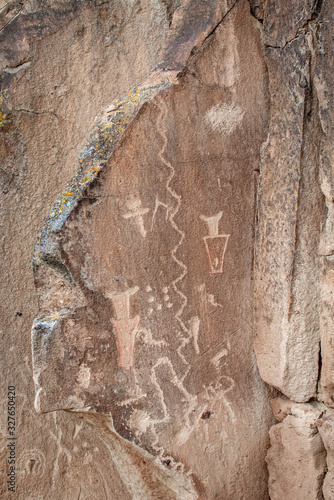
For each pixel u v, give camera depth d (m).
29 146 2.49
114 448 2.16
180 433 2.08
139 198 1.91
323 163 1.90
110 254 1.89
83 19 2.50
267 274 2.09
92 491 2.71
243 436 2.18
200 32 1.94
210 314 2.10
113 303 1.92
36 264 1.84
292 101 1.91
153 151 1.90
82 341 1.88
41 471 2.64
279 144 1.99
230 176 2.05
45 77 2.48
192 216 2.01
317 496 2.07
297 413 2.10
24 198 2.51
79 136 2.56
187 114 1.94
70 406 1.88
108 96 2.57
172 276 2.00
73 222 1.82
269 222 2.05
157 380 2.03
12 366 2.58
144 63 2.59
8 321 2.55
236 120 2.02
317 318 2.04
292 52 1.88
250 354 2.19
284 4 1.88
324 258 1.96
